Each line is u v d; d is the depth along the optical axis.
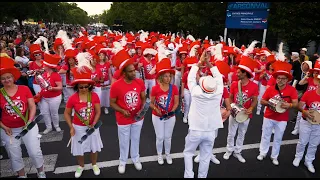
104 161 5.01
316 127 4.74
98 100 4.25
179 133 6.50
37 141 3.99
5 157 5.07
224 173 4.77
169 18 24.69
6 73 3.59
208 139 3.97
